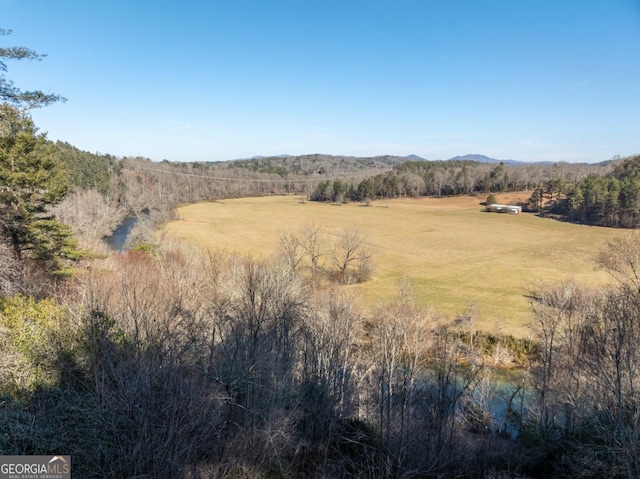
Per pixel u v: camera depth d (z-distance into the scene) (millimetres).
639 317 13297
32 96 13656
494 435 17109
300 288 25656
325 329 17625
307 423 13617
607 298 17859
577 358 15477
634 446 10734
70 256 25031
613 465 12078
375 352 17141
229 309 17594
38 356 9188
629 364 11453
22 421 7664
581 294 22906
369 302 33344
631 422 11711
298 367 15727
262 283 19156
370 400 15055
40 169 22531
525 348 25234
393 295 35781
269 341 14953
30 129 22422
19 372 8773
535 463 15148
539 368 19812
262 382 12852
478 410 17984
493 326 28172
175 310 14031
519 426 17812
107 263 28859
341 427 14227
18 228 21812
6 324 9664
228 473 10047
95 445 7680
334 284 37469
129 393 7926
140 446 7590
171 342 11570
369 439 13562
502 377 22828
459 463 13812
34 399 8477
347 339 17531
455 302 34375
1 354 8828
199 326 13719
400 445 11945
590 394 14141
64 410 8164
